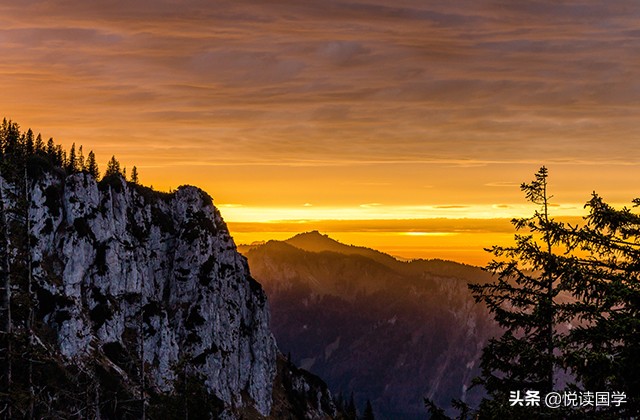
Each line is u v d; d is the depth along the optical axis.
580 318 18.55
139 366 53.25
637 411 17.41
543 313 18.64
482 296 21.22
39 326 30.16
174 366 72.38
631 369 16.45
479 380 21.22
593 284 17.83
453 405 22.80
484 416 20.12
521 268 20.52
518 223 20.31
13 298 28.09
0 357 27.00
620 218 18.47
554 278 19.78
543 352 20.14
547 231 19.39
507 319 20.86
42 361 28.67
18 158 29.38
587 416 18.03
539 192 20.31
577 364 16.69
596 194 19.03
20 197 28.62
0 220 27.59
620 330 16.72
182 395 70.75
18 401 27.25
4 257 27.52
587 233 18.88
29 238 28.83
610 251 18.45
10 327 27.33
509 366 20.97
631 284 17.56
